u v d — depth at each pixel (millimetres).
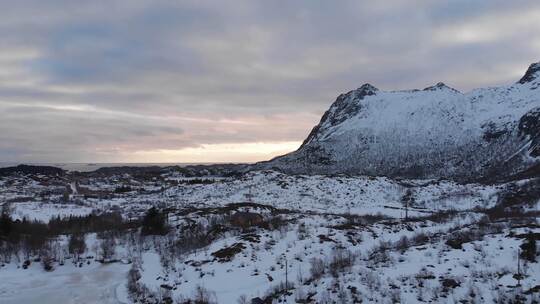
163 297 44344
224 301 41062
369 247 54312
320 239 56781
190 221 76938
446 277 38156
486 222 62844
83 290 51469
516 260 40125
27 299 49188
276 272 47219
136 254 64312
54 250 64625
